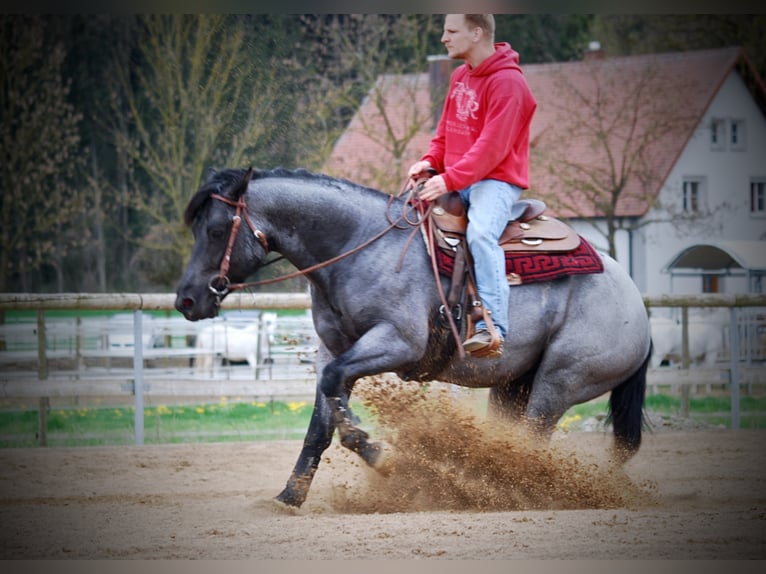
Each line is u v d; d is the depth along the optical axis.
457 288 7.25
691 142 37.50
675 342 19.00
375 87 24.92
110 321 13.39
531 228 7.73
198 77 20.00
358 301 7.05
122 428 12.73
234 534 6.43
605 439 11.66
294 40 22.77
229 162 16.08
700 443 11.55
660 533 6.46
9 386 11.19
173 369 13.79
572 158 33.38
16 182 28.53
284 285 23.97
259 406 14.87
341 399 6.86
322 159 22.05
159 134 25.38
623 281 8.08
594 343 7.76
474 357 7.41
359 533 6.36
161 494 8.24
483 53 7.48
